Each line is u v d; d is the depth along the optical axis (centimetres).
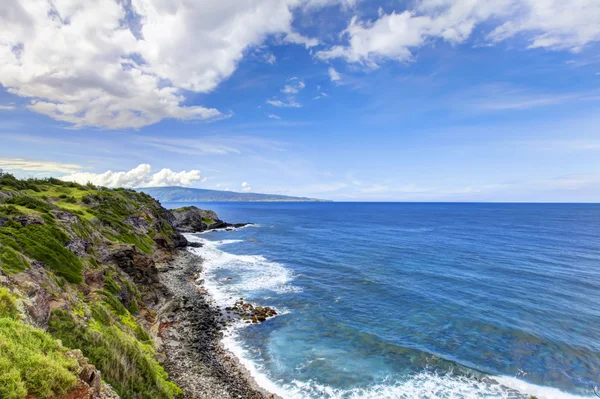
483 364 2316
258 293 3938
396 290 3969
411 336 2747
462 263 5397
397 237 8906
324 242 8125
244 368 2275
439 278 4478
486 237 8638
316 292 3962
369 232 10231
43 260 2298
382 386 2083
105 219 5112
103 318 2028
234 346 2598
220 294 3900
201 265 5547
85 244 3156
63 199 6319
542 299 3547
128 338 1952
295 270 5116
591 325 2886
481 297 3650
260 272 5016
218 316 3191
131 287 3097
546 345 2556
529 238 8294
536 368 2258
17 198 3822
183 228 10894
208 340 2672
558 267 4997
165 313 3134
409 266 5247
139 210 7438
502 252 6331
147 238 6009
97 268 2866
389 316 3181
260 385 2083
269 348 2567
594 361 2330
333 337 2753
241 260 5969
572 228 10731
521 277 4441
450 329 2864
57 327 1463
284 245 7738
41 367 888
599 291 3803
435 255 6150
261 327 2955
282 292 3972
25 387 828
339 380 2147
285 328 2934
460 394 2000
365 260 5788
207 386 1995
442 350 2509
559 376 2164
